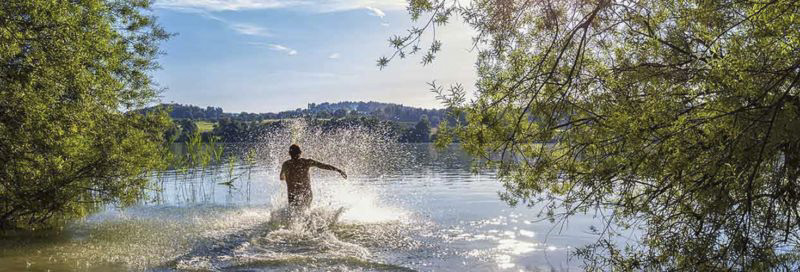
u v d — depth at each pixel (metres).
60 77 8.27
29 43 8.05
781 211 4.16
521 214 10.64
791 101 3.32
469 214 10.80
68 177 9.38
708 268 4.15
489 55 4.93
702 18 4.29
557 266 6.59
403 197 13.65
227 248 7.86
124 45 12.95
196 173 21.61
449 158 32.56
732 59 3.55
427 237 8.55
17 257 7.36
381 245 8.02
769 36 3.41
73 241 8.47
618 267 5.16
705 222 4.26
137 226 9.81
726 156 3.75
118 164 10.10
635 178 4.75
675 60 4.74
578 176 5.21
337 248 7.81
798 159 3.57
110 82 10.30
